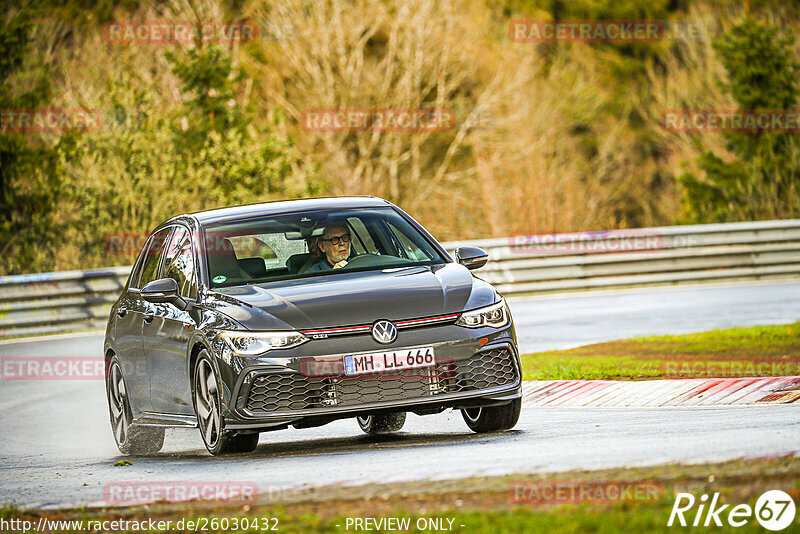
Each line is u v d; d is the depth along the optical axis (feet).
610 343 159.43
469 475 67.41
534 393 122.11
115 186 315.37
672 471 64.34
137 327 105.70
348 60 476.13
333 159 461.37
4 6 336.49
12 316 216.74
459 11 488.44
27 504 72.90
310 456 86.79
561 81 500.33
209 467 85.20
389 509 60.80
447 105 474.49
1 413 141.90
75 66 399.65
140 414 107.14
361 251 99.96
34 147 317.42
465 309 89.10
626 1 538.06
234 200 319.47
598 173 490.08
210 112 336.49
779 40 398.42
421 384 86.74
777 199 350.84
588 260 255.09
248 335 86.63
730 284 254.06
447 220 460.14
